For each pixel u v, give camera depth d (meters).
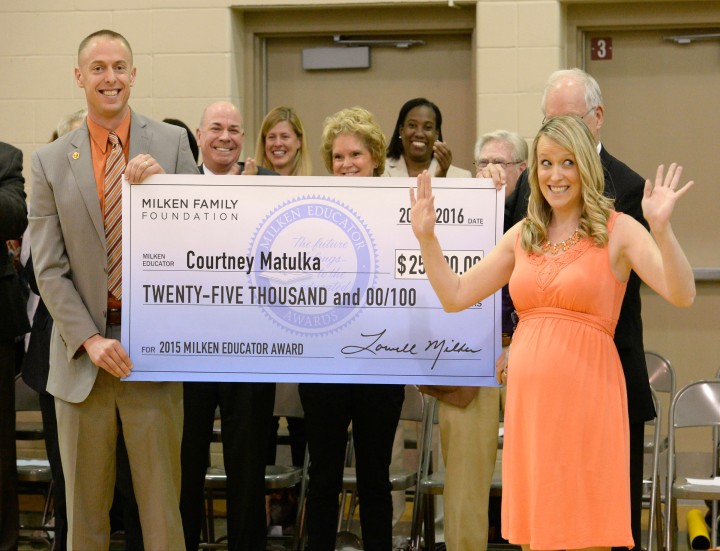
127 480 4.37
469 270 3.29
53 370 3.70
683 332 6.04
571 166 3.07
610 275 3.06
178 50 6.16
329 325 3.64
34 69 6.27
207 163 4.66
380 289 3.62
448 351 3.61
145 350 3.63
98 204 3.60
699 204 6.01
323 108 6.34
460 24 6.07
